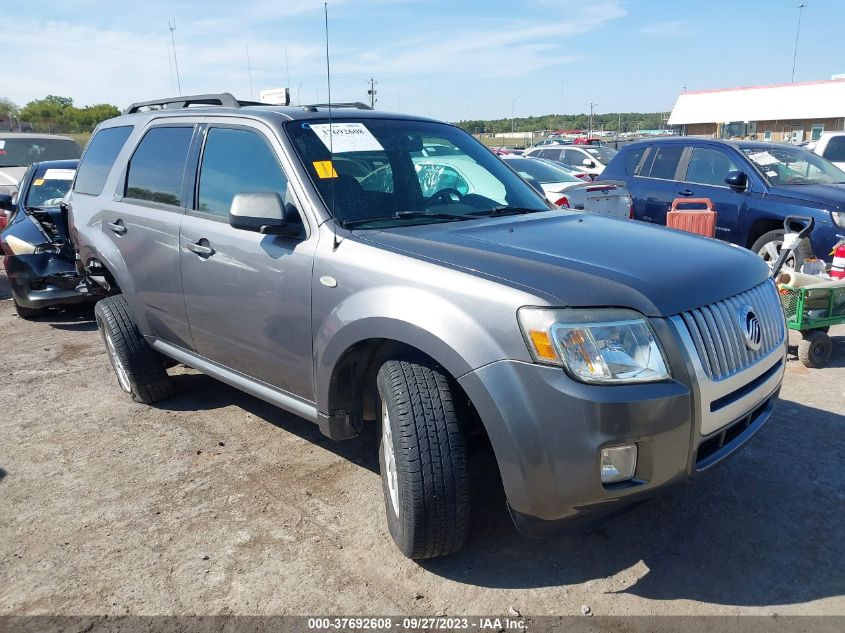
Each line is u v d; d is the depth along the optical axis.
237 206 3.25
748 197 7.90
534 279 2.58
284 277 3.33
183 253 4.00
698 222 7.55
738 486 3.57
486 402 2.52
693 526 3.24
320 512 3.46
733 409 2.74
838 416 4.38
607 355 2.42
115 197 4.76
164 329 4.42
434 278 2.73
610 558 3.03
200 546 3.20
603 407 2.37
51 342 6.76
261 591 2.88
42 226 7.29
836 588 2.78
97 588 2.93
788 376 5.16
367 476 3.81
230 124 3.91
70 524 3.43
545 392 2.42
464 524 2.83
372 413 3.44
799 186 7.73
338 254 3.10
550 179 10.16
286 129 3.62
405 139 3.93
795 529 3.19
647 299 2.53
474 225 3.36
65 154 11.68
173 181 4.25
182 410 4.82
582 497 2.45
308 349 3.29
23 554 3.19
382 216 3.41
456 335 2.59
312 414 3.39
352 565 3.03
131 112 5.27
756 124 31.58
